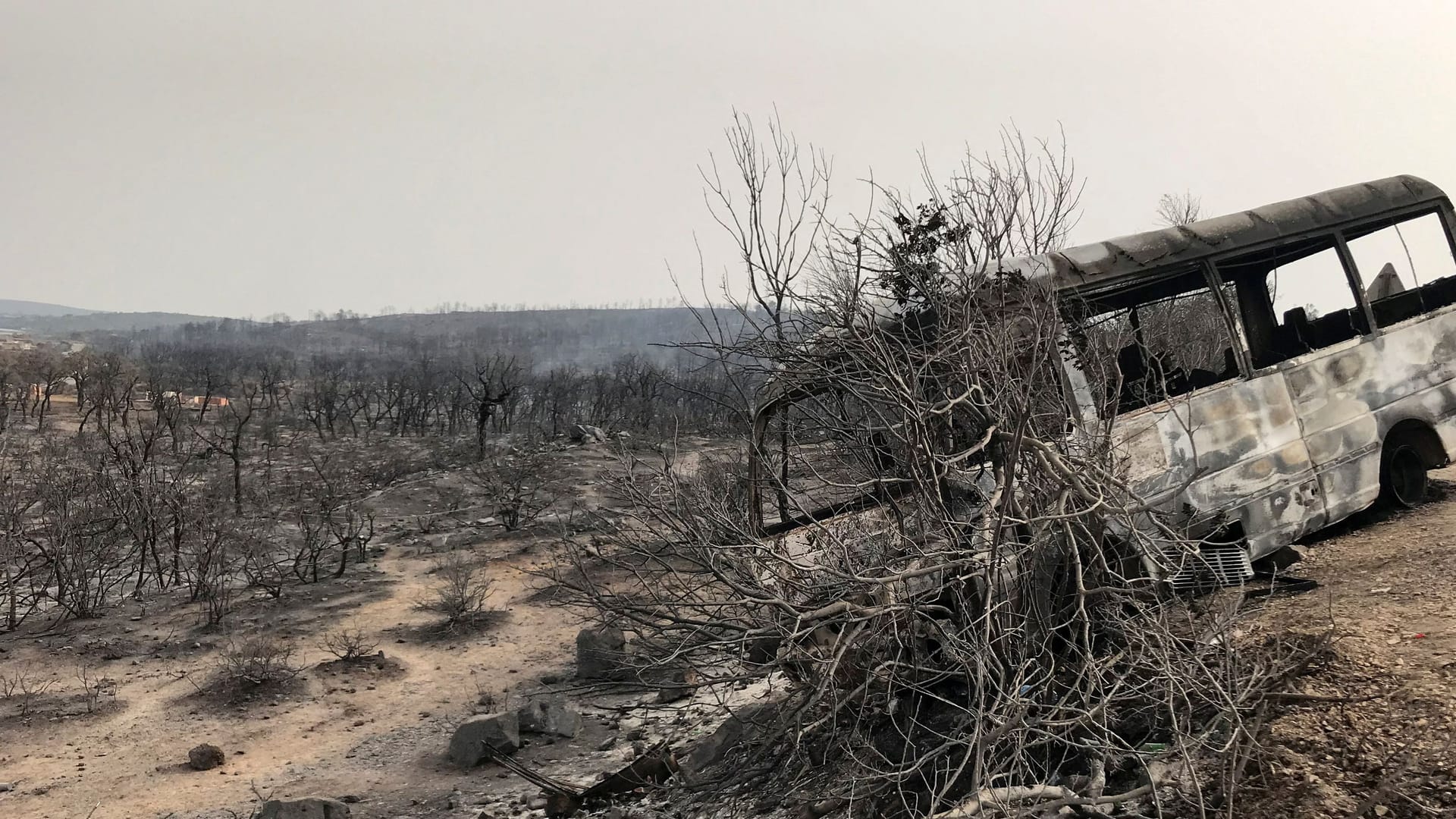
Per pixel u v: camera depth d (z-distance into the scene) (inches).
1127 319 311.7
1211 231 311.4
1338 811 154.3
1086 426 215.5
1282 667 193.5
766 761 238.4
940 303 208.2
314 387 2630.4
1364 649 198.5
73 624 735.7
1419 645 195.9
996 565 174.6
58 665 630.5
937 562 192.5
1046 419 201.9
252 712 538.0
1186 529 244.1
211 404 2711.6
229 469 1514.5
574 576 416.5
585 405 2426.2
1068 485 188.1
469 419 2389.3
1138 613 198.7
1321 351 319.3
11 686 575.8
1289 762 168.9
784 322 216.8
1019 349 201.0
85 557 828.6
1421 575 242.2
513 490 1093.8
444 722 505.4
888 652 207.0
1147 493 273.3
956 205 211.5
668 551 206.8
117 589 857.5
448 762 434.6
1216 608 220.5
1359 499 311.9
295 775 442.9
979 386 187.5
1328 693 185.8
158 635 697.6
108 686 581.9
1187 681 181.0
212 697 557.9
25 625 738.2
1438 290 358.3
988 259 206.7
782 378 227.8
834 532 212.8
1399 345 332.2
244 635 696.4
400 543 1026.7
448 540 1013.2
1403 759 159.9
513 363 2529.5
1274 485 295.0
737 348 220.8
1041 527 187.2
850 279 210.8
